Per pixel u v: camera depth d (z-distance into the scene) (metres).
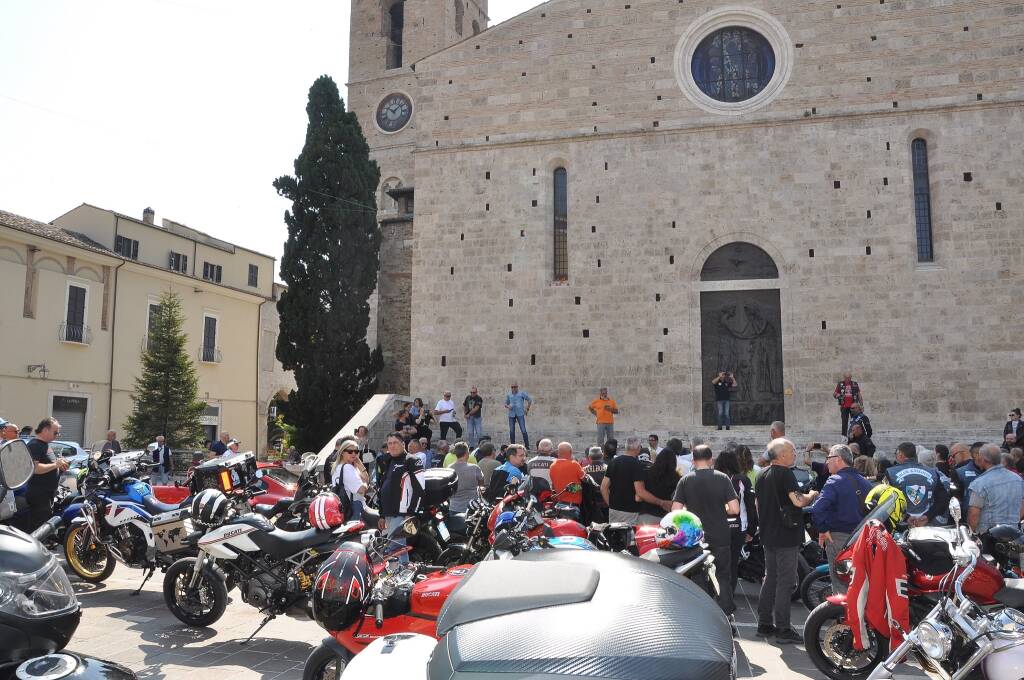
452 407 25.25
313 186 31.47
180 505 11.61
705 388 26.23
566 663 2.71
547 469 11.81
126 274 37.91
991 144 25.08
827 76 26.30
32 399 33.00
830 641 7.94
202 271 44.06
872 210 25.48
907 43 25.91
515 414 25.00
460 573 6.71
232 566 9.37
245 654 8.60
